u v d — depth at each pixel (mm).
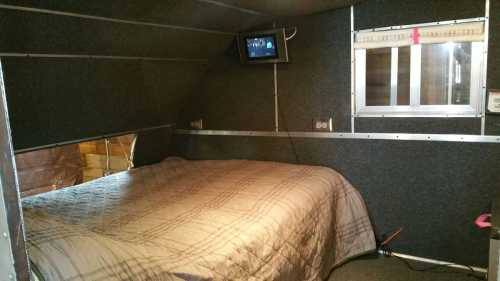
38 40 1773
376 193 2660
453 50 2332
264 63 2910
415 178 2521
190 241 1585
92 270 1104
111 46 2143
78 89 2213
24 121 2047
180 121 3375
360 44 2568
